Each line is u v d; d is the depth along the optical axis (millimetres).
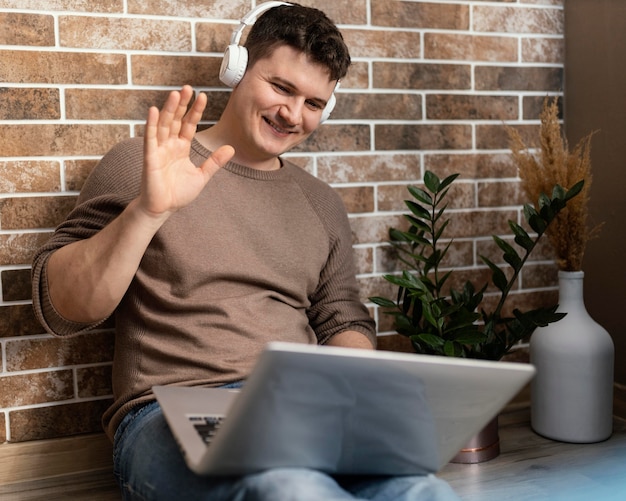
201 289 1504
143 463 1224
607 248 2158
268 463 1008
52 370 1812
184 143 1310
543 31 2262
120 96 1832
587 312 2158
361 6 2035
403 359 923
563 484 1707
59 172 1793
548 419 1976
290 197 1668
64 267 1366
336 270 1773
